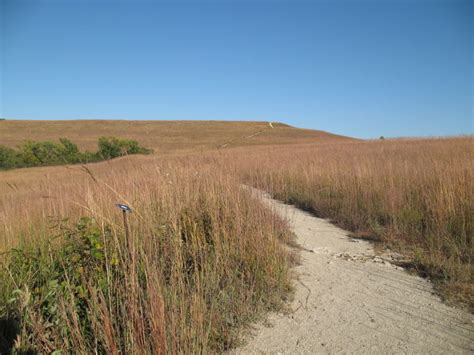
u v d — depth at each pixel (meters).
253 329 3.54
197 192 5.24
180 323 2.88
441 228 6.12
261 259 4.45
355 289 4.49
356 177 10.08
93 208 3.95
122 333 2.81
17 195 8.23
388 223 7.24
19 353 2.51
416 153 17.39
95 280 3.17
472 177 7.12
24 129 76.62
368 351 3.21
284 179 12.40
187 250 4.30
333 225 7.95
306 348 3.25
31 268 3.34
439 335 3.43
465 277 4.52
